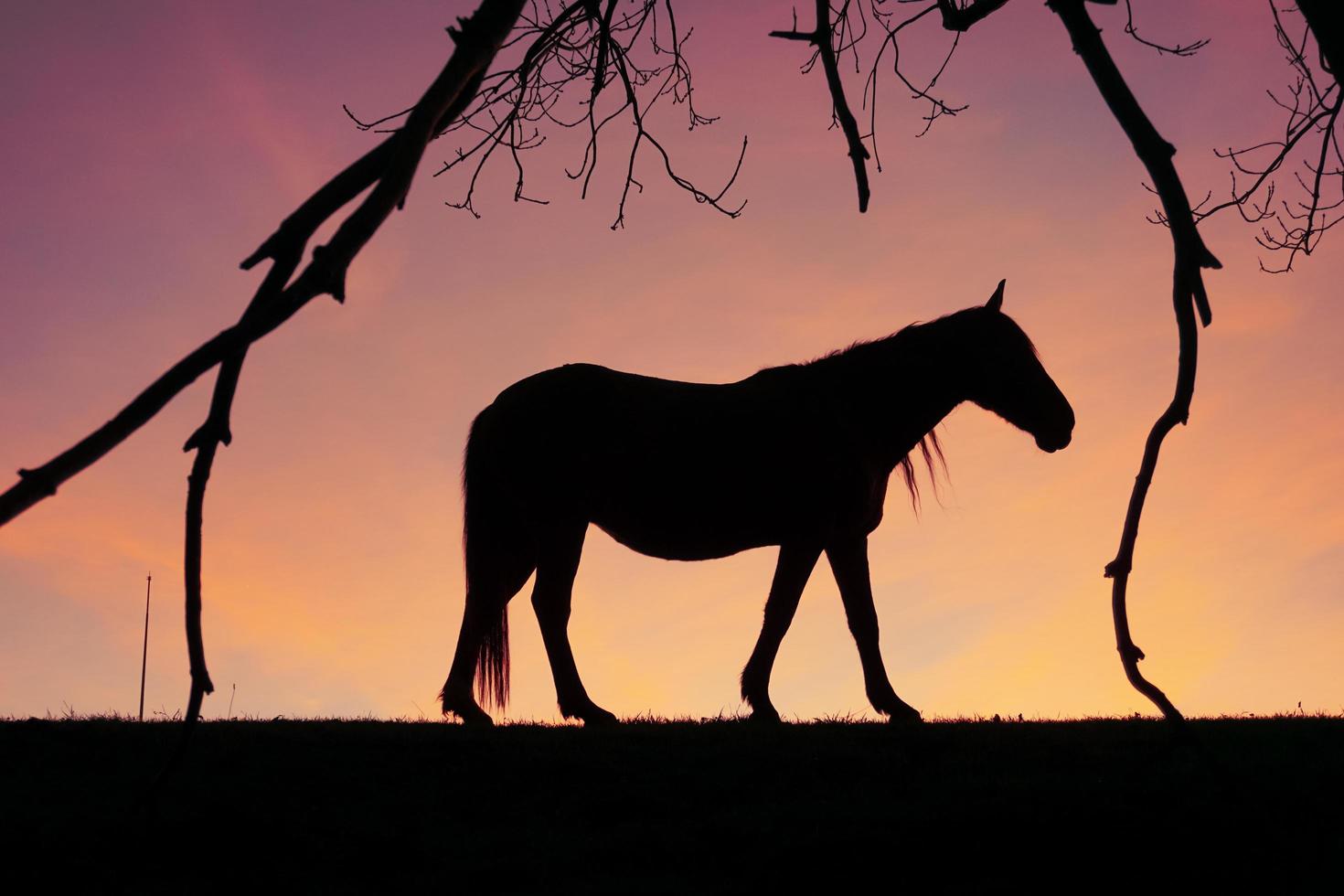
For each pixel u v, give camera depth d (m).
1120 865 6.01
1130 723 8.71
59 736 7.86
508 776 7.33
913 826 6.45
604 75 5.34
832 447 9.20
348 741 7.81
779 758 7.50
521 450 9.15
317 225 2.19
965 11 4.38
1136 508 2.77
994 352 9.45
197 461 2.22
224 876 6.08
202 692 2.26
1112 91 2.67
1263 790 6.68
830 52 3.57
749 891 5.92
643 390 9.34
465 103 2.53
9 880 5.90
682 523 9.28
